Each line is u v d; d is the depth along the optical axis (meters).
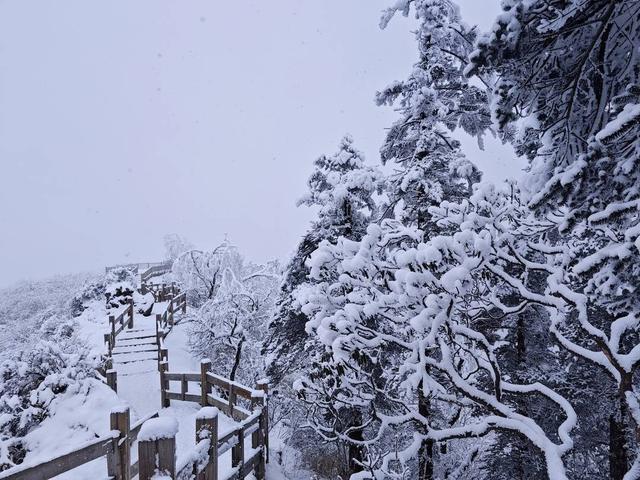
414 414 6.18
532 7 4.04
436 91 10.56
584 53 4.40
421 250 5.59
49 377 9.02
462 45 10.70
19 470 3.98
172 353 16.45
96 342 15.80
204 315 18.42
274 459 9.39
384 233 7.66
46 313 30.95
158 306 24.31
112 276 28.83
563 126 5.00
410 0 10.80
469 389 5.49
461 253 5.50
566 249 5.81
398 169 11.57
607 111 4.80
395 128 11.77
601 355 5.14
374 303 6.11
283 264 14.27
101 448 4.96
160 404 10.77
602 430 9.49
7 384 8.95
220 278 27.50
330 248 7.02
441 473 10.05
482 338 5.59
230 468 6.58
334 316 6.36
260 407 7.87
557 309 5.80
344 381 6.50
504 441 9.52
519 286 5.67
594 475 9.55
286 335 14.11
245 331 18.16
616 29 4.39
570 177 4.20
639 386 7.39
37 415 8.62
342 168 13.69
